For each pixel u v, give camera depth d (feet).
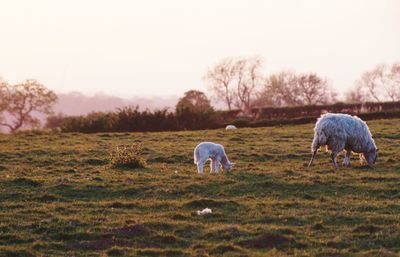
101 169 99.25
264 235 60.08
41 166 104.47
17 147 127.95
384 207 70.59
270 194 78.54
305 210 70.03
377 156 103.19
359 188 80.38
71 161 108.47
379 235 60.13
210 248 57.41
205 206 72.90
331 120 95.45
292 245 57.98
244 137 145.59
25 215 69.36
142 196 79.05
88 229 63.41
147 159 110.11
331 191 79.56
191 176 90.07
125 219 67.21
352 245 57.88
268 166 101.30
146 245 59.31
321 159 107.34
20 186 84.28
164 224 64.85
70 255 56.39
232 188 81.56
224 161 95.45
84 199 77.82
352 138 96.02
